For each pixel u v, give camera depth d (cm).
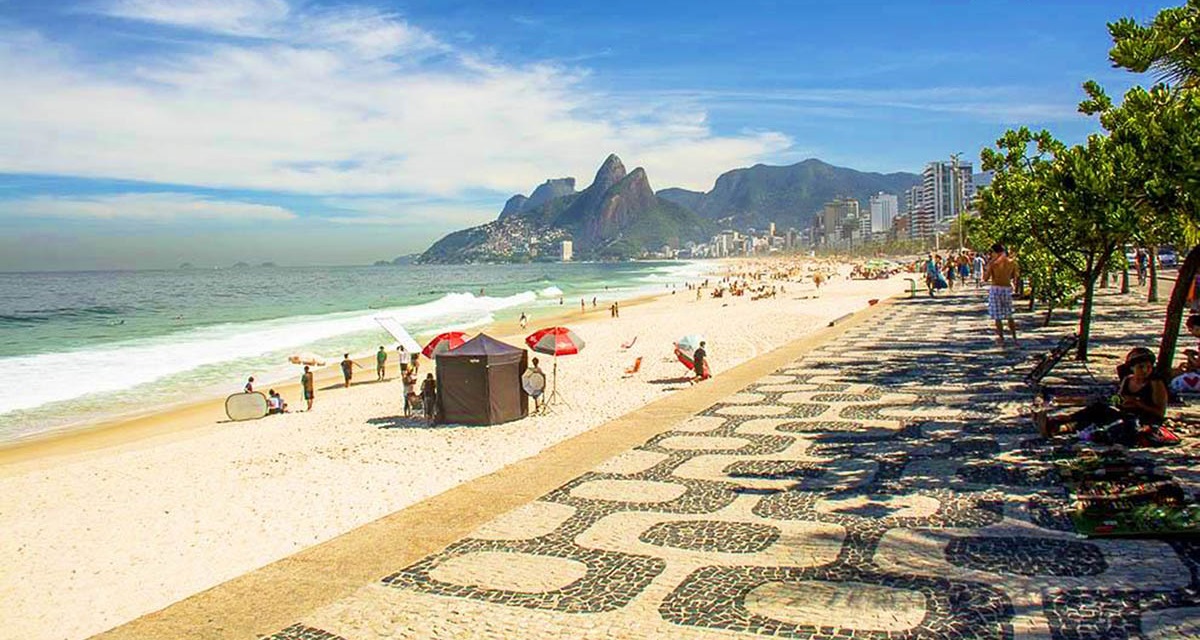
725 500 780
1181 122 742
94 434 1983
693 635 490
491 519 762
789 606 521
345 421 1789
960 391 1292
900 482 796
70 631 665
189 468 1375
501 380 1533
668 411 1309
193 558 839
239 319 5791
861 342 2145
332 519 946
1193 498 658
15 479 1387
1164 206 853
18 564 861
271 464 1336
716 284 9950
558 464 974
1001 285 1727
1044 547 589
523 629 514
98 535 959
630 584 578
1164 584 511
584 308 6025
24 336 4628
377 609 563
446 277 18575
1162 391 858
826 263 17575
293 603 586
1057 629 464
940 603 509
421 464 1227
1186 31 828
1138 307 2530
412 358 2448
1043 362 1271
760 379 1600
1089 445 871
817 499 761
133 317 6200
